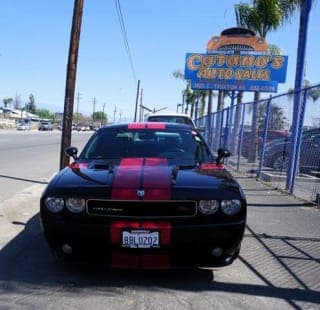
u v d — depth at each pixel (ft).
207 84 71.56
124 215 13.74
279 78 69.77
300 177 38.17
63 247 14.19
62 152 34.09
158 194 13.79
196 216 13.79
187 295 13.60
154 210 13.74
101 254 13.99
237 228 14.03
